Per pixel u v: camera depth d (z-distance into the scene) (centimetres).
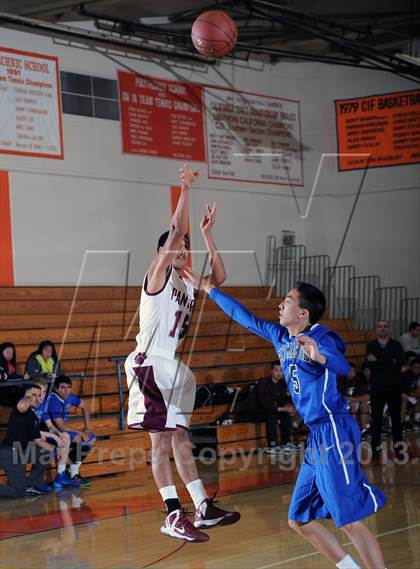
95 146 1311
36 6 1213
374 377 1009
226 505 738
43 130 1252
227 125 1493
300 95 1605
